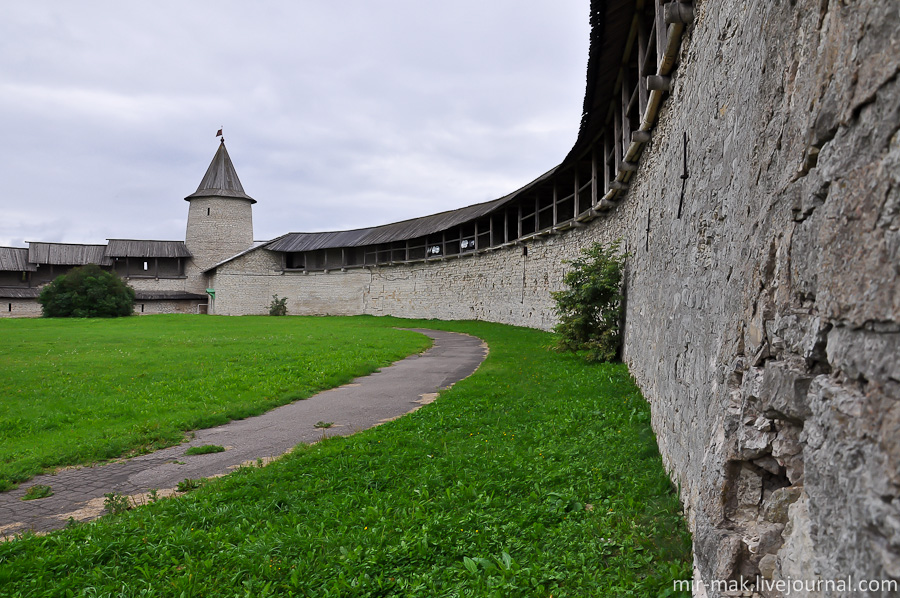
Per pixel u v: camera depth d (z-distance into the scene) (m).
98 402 10.20
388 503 4.91
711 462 2.85
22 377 12.74
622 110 11.54
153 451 7.39
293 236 48.25
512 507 4.62
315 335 23.00
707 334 3.60
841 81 1.78
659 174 7.07
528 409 8.11
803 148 2.10
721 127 3.59
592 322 12.48
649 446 5.64
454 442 6.74
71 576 3.89
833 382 1.80
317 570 3.82
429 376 12.66
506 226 26.78
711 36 4.04
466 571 3.67
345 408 9.56
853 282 1.64
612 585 3.30
